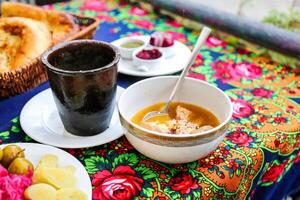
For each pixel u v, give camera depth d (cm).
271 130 55
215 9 88
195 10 90
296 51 73
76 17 82
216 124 50
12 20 73
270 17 89
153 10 100
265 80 69
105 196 43
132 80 68
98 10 102
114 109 57
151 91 54
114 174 46
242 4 96
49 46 69
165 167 47
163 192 44
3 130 54
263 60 76
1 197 37
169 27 92
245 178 50
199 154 44
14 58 67
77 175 43
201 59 76
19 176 40
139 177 46
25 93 63
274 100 62
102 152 50
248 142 52
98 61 53
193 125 50
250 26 80
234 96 63
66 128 52
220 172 47
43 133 52
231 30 82
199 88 53
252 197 59
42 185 39
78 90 47
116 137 51
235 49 80
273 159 54
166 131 48
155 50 72
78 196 39
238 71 72
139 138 44
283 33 76
